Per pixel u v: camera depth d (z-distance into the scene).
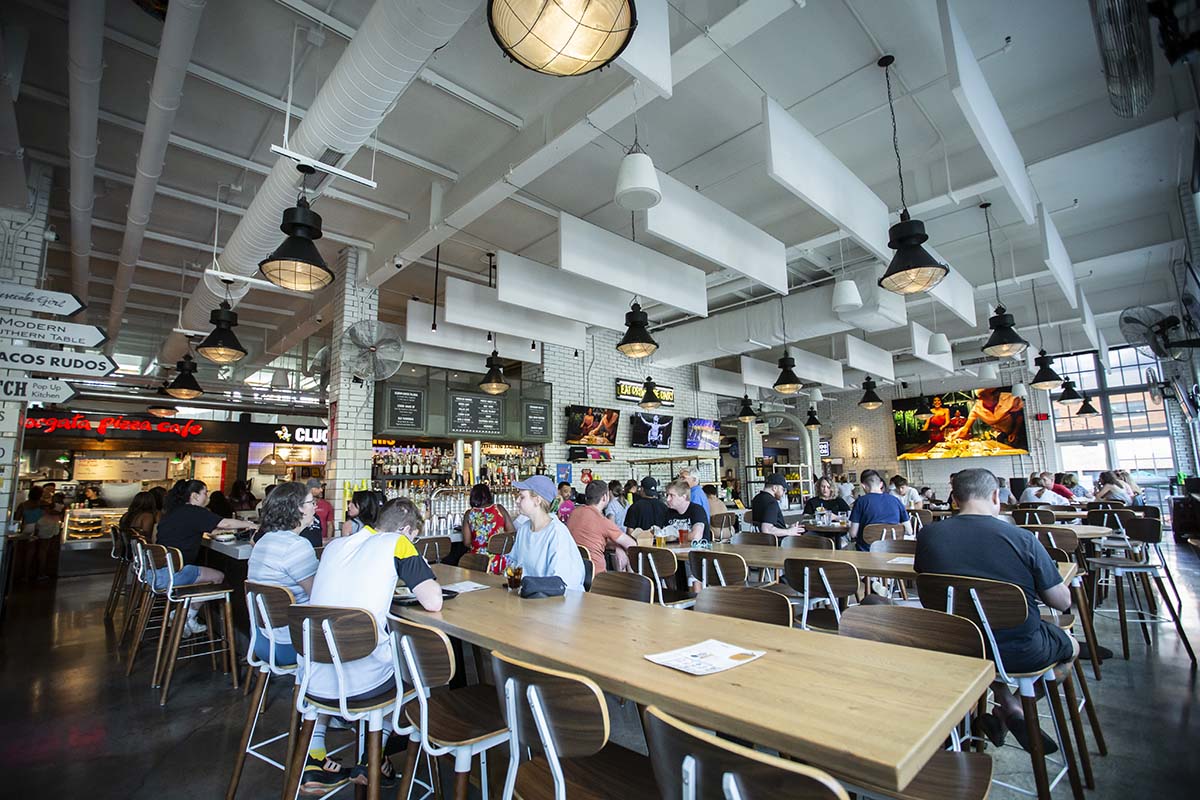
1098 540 5.80
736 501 11.19
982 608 2.34
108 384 9.73
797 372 10.97
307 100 4.45
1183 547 9.60
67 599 7.16
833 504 7.78
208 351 5.28
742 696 1.43
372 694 2.25
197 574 4.24
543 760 1.87
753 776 1.05
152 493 7.39
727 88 4.60
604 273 5.64
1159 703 3.31
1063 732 2.38
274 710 3.54
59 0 3.58
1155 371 12.84
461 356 8.62
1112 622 5.06
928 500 10.78
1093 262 7.87
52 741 3.11
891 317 7.50
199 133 4.80
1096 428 13.41
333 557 2.47
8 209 5.01
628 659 1.75
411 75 3.10
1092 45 4.36
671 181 4.98
